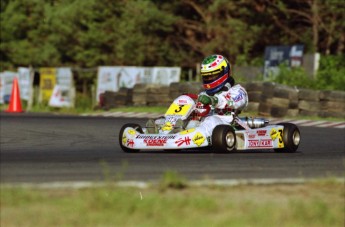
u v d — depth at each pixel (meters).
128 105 67.81
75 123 50.78
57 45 103.81
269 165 26.25
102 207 18.25
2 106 83.50
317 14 84.62
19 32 113.50
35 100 86.12
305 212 18.27
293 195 20.27
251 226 17.28
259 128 31.72
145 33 97.12
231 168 25.00
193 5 95.56
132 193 19.41
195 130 29.25
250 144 30.91
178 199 18.73
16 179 21.84
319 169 25.70
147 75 72.50
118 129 45.47
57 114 66.38
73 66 104.50
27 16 115.38
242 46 90.38
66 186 20.08
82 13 100.31
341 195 20.62
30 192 19.31
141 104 66.50
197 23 96.31
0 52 112.56
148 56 97.56
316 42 85.88
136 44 95.81
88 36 98.88
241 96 30.91
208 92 31.14
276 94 56.34
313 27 86.31
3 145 34.91
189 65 98.19
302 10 90.31
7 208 17.92
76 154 29.89
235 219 17.47
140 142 29.78
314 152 32.75
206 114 30.66
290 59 69.81
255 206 18.61
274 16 89.81
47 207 18.03
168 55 97.62
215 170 24.38
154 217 17.61
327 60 73.12
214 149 29.61
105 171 22.89
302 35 89.94
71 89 78.12
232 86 31.31
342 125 49.69
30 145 35.00
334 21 84.06
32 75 82.38
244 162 26.88
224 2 89.69
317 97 55.28
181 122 29.89
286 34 91.12
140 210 18.00
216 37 91.62
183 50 99.62
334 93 54.50
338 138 40.69
